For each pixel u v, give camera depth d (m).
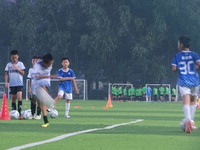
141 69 81.50
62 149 10.17
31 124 18.00
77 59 83.00
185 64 15.08
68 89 22.53
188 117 14.45
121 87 74.94
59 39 81.12
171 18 82.06
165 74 80.44
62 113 27.91
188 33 81.75
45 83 16.91
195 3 82.88
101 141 11.79
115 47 79.00
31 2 86.31
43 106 16.89
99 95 80.44
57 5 84.81
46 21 89.25
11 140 12.02
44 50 85.56
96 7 77.62
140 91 73.88
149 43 77.12
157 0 77.62
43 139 12.27
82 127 16.55
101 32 77.12
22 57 79.12
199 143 11.46
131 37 83.50
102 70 83.44
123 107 40.66
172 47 84.12
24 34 82.00
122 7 78.06
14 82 21.92
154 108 38.75
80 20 87.12
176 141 11.88
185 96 14.78
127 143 11.38
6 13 90.44
